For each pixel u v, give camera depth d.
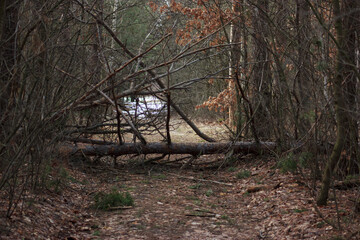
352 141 6.07
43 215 5.58
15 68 5.00
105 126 11.26
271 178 8.75
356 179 6.65
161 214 6.59
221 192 8.40
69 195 7.18
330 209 6.00
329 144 6.44
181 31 11.80
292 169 7.59
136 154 10.74
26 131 5.08
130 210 6.75
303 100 6.84
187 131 17.17
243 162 11.01
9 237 4.51
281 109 8.49
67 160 9.08
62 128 7.57
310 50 6.47
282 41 8.11
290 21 7.59
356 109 5.21
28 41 5.67
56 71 5.96
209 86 15.38
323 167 6.95
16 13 5.82
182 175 10.12
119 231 5.67
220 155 12.41
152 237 5.48
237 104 11.46
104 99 9.67
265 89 10.13
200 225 6.08
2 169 5.16
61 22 6.30
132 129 9.91
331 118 6.12
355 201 5.73
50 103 5.74
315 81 6.24
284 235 5.36
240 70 10.77
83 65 7.97
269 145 10.54
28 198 5.88
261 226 5.97
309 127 7.24
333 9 5.48
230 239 5.46
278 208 6.59
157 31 11.80
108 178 9.37
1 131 5.15
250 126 11.37
